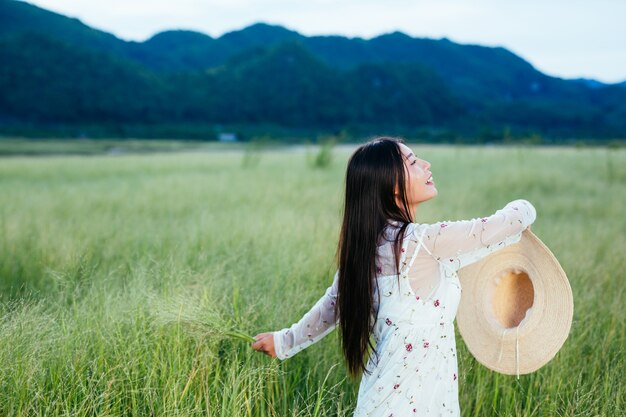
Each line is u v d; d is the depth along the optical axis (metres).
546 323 2.16
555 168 16.94
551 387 2.93
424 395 1.93
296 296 3.70
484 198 11.33
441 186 13.14
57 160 21.52
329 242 5.44
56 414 2.39
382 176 2.04
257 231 6.14
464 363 3.16
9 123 156.25
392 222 2.04
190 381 2.56
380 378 1.97
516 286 2.33
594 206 10.13
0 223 6.46
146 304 3.24
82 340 2.91
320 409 2.79
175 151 46.03
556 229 7.20
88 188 11.80
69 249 5.09
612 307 3.95
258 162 20.67
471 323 2.38
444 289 1.96
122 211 8.47
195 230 6.09
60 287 4.09
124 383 2.69
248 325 3.20
